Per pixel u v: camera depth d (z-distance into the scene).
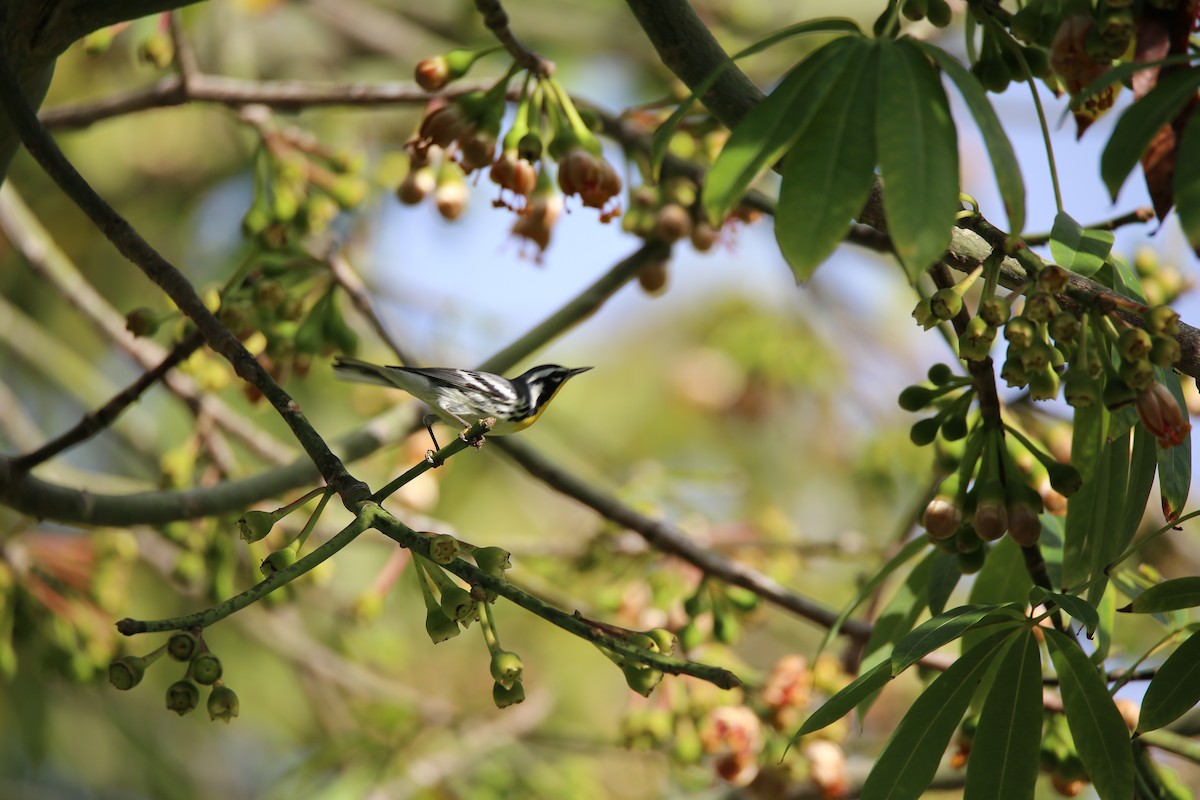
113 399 6.56
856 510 16.19
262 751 16.77
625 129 8.76
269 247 7.48
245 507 7.28
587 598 10.32
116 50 15.20
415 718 11.91
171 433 14.02
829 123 4.14
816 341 16.86
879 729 13.87
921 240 3.83
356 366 7.59
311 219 8.16
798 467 17.08
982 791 5.02
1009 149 4.02
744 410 17.22
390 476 10.14
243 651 14.93
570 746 12.18
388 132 15.70
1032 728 5.00
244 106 8.66
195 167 15.84
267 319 7.46
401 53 15.66
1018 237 3.94
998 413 5.58
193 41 11.92
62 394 15.91
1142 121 4.17
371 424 7.98
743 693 8.63
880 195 5.19
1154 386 4.66
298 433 4.72
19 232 9.38
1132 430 5.66
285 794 11.39
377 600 9.59
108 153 15.34
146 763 15.17
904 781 4.98
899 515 14.84
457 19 15.99
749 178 4.13
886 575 6.81
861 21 15.40
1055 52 4.77
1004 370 4.73
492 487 16.12
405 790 11.30
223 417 9.26
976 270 4.99
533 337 8.29
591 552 9.83
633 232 8.73
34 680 12.73
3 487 6.30
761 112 4.23
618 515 8.46
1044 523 6.84
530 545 10.05
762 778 8.50
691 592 9.09
